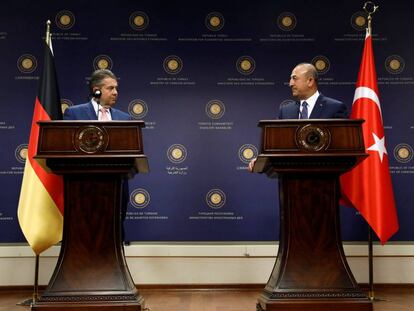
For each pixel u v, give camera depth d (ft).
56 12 16.37
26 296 14.92
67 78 16.24
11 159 15.98
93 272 9.55
